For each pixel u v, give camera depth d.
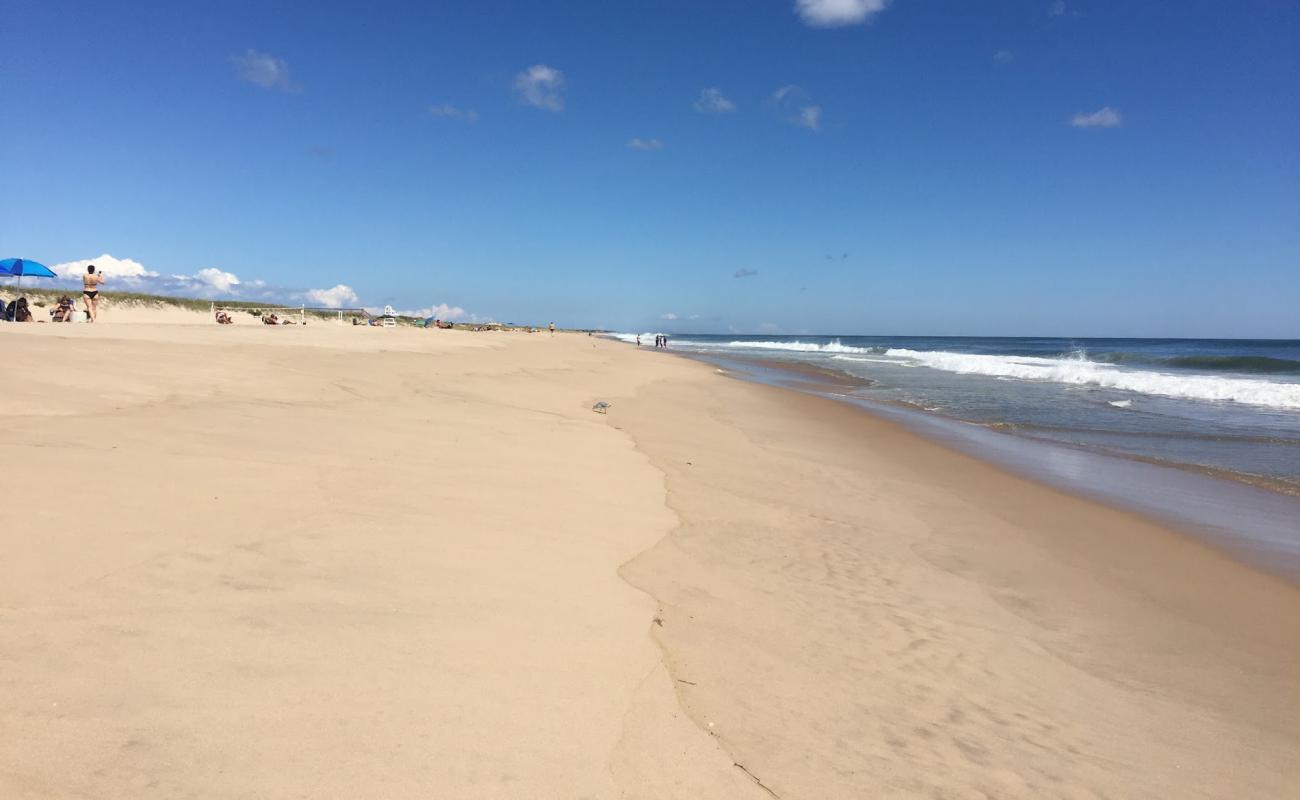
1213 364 36.66
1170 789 3.56
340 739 2.69
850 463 11.62
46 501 4.44
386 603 3.90
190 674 2.95
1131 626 5.68
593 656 3.73
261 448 6.64
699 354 59.56
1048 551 7.51
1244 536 8.33
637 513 6.78
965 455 13.05
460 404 11.65
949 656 4.75
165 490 5.01
